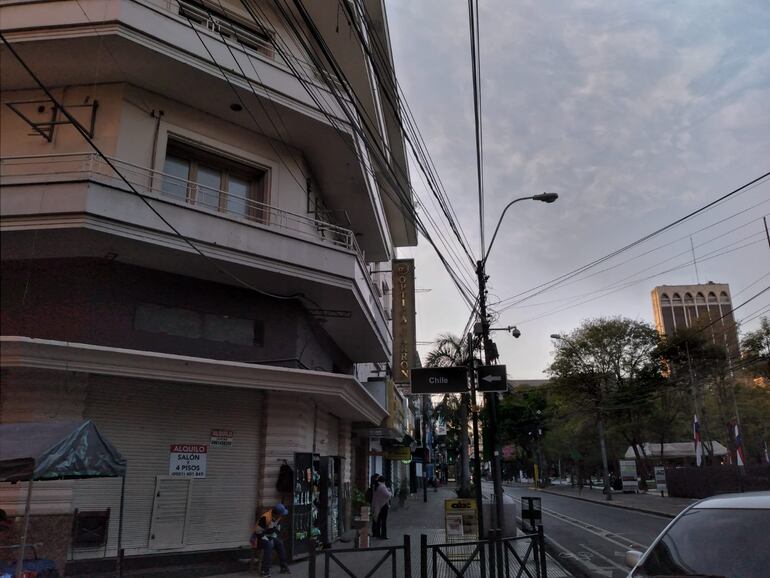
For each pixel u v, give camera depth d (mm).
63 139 11891
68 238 10703
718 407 42688
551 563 12414
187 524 11820
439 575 9625
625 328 45750
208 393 12758
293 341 14000
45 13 11148
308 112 13484
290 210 14477
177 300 12523
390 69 12406
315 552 6871
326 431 17453
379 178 19016
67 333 11133
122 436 11359
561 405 50094
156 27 11508
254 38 13938
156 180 12289
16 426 7547
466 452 30484
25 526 6949
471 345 18953
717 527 4414
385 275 34281
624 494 46969
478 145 10320
